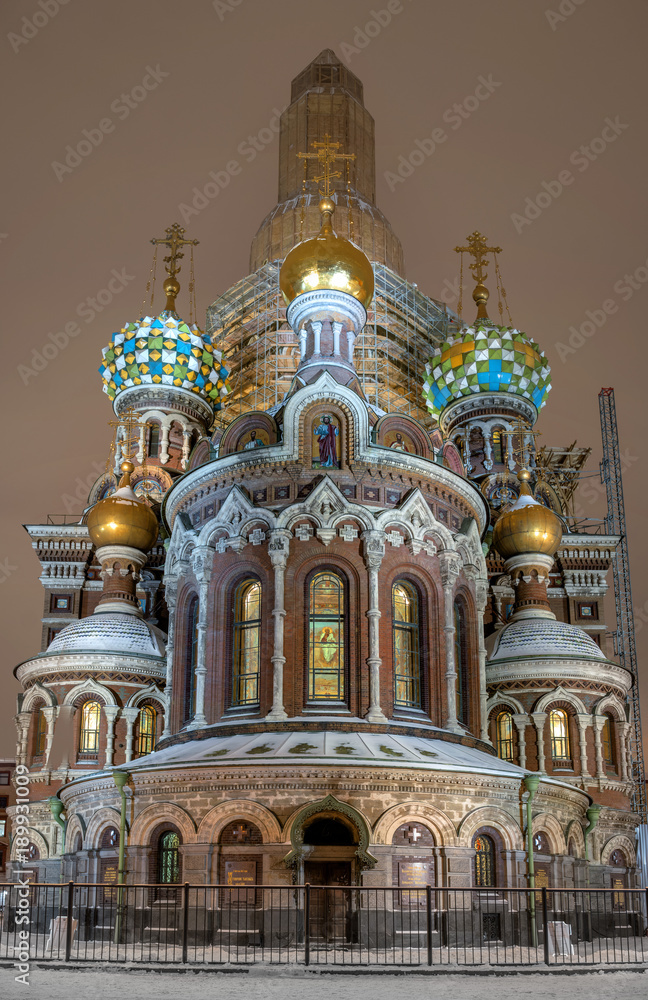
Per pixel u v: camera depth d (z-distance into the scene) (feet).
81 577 203.41
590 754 173.17
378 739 127.65
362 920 112.06
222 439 152.25
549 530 189.06
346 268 160.35
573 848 139.64
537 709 173.58
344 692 134.92
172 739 141.18
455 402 237.45
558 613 207.10
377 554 137.80
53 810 145.38
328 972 87.66
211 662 140.05
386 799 117.60
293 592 136.77
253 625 139.85
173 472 224.74
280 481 142.10
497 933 120.16
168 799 120.47
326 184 175.01
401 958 97.40
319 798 115.55
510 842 124.36
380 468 143.74
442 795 120.57
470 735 142.20
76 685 172.65
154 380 229.45
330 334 157.79
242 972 88.12
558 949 109.40
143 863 120.37
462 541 151.23
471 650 150.10
